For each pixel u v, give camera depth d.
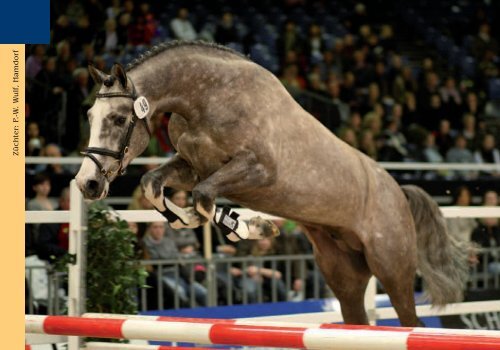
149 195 6.68
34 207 10.10
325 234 7.74
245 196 6.85
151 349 6.95
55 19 16.05
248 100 6.66
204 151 6.67
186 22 19.03
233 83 6.67
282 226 11.02
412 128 17.72
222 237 11.66
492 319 10.42
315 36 20.50
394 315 9.05
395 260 7.57
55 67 14.05
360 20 22.92
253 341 5.24
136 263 7.98
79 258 7.49
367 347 4.84
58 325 5.88
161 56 6.57
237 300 10.20
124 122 6.27
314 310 9.57
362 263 7.89
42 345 7.91
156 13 20.61
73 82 14.05
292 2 22.77
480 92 21.50
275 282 10.09
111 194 12.51
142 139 6.44
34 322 5.96
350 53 20.09
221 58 6.76
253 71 6.81
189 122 6.72
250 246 10.82
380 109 17.52
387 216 7.55
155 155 13.58
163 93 6.54
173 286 9.67
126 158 6.34
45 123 13.69
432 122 18.91
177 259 9.53
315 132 7.07
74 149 13.88
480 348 4.48
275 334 5.16
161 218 8.05
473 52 22.72
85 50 15.58
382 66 19.38
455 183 14.89
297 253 11.05
